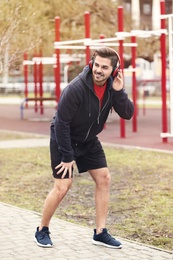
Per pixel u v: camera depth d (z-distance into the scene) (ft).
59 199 18.97
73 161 18.48
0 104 120.57
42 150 45.39
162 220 23.59
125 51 71.51
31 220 22.77
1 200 27.86
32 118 81.35
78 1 70.33
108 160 39.37
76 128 18.43
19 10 41.24
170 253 18.72
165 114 48.39
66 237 20.35
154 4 128.16
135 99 58.95
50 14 68.39
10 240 19.90
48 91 156.15
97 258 17.97
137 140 51.19
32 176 34.19
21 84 167.94
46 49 67.15
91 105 18.02
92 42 53.72
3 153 43.75
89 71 17.99
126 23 74.90
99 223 19.38
